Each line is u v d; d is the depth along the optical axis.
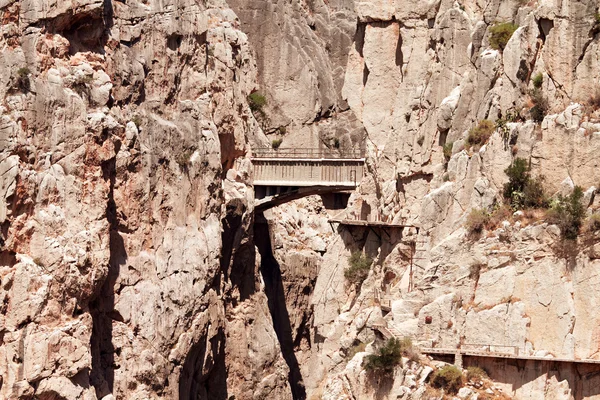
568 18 106.31
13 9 125.19
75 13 127.44
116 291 128.88
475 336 104.50
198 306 134.12
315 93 170.12
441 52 119.56
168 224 133.62
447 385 102.31
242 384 142.00
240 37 149.88
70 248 121.75
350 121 170.00
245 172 144.38
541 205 104.75
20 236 120.31
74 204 123.25
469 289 105.94
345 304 123.25
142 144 132.38
